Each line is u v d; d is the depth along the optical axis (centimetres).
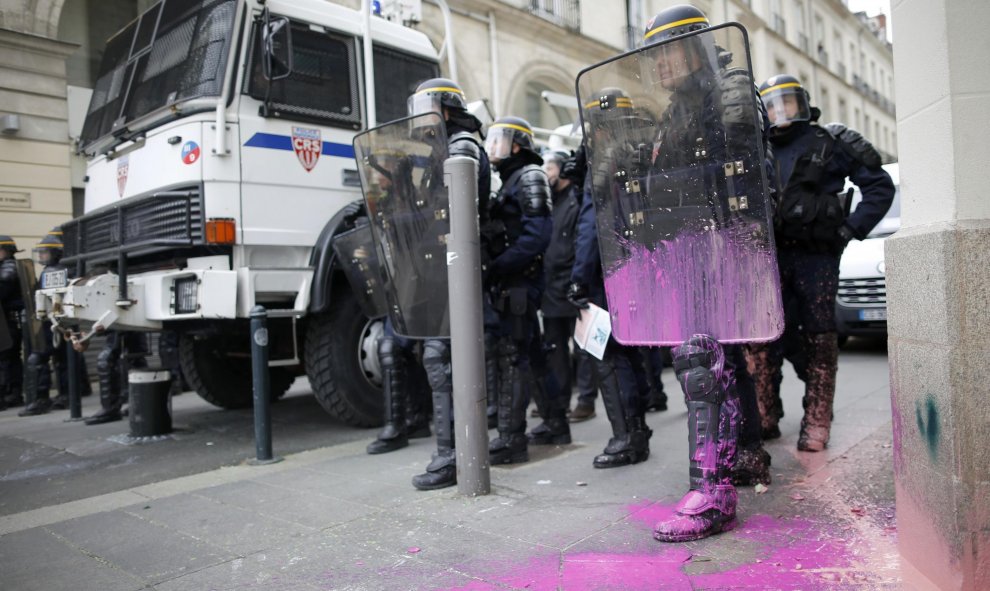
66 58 973
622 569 231
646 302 274
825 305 371
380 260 371
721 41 246
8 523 326
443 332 349
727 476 262
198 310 446
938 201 188
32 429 610
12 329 777
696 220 260
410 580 235
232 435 533
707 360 258
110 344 630
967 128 180
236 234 461
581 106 282
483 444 329
